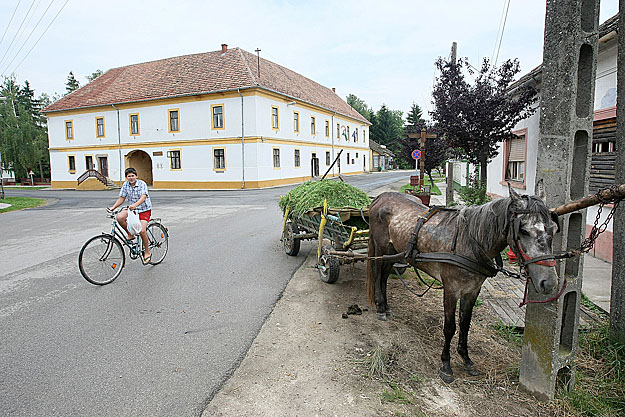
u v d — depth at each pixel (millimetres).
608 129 7035
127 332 4547
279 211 15117
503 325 4574
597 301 5113
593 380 3566
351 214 6391
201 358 3945
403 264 4781
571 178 3236
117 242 6621
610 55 6949
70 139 36938
